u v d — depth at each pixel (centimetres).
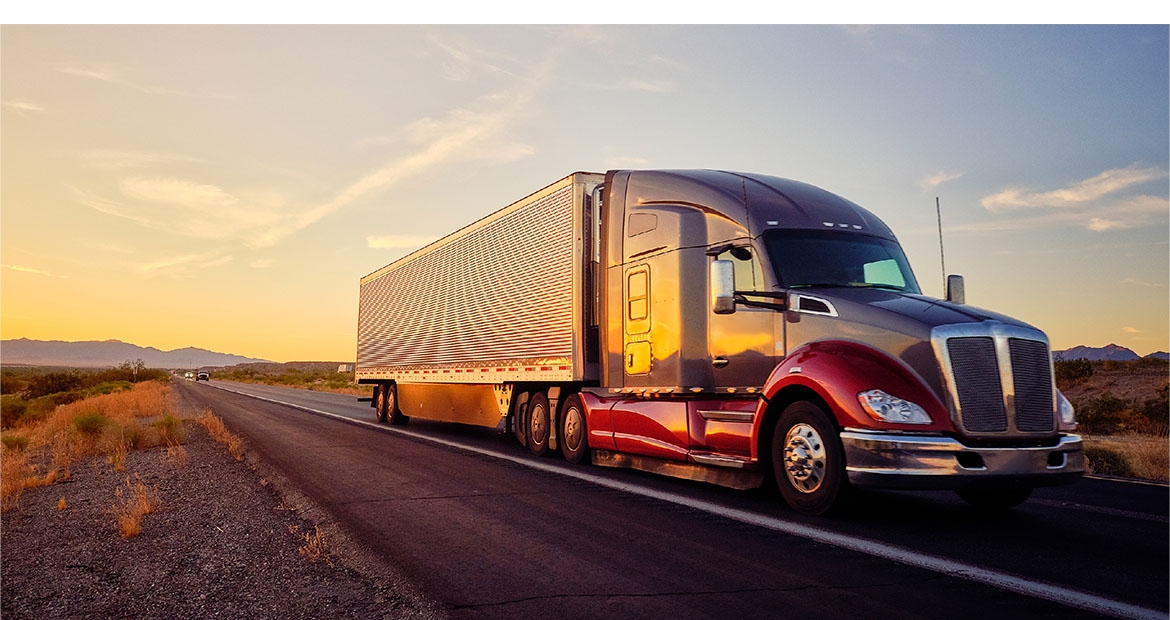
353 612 454
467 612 450
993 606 461
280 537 659
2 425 2794
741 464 828
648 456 1007
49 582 544
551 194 1241
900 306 738
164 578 541
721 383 884
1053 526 698
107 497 902
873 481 669
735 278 885
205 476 1046
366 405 3278
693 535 649
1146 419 2047
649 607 456
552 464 1153
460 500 820
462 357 1591
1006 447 671
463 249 1617
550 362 1213
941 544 620
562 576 524
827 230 878
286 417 2367
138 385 6850
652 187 1042
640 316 1030
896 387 687
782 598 473
